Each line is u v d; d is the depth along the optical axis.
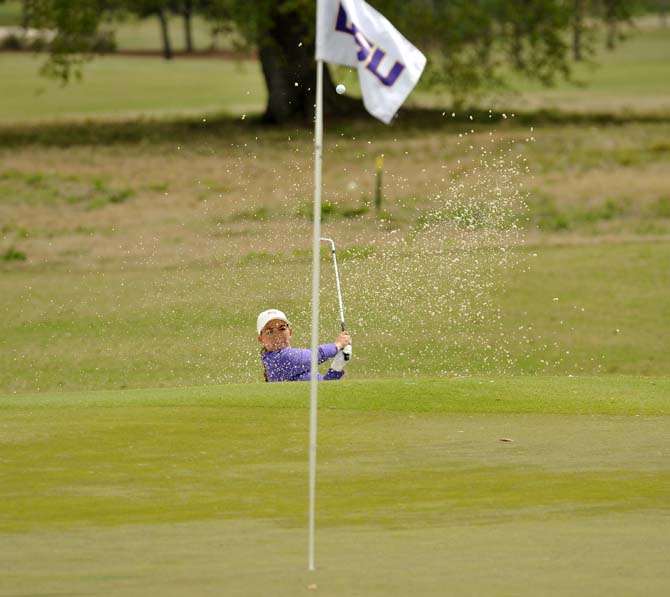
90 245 69.88
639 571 12.57
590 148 112.50
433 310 49.88
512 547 13.70
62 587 11.96
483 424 21.44
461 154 106.25
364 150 107.94
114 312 50.88
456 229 68.25
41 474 17.69
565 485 17.00
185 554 13.43
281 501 16.16
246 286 54.12
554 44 129.50
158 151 110.50
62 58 122.50
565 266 62.84
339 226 71.25
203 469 18.05
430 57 128.50
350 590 11.80
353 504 16.00
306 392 23.95
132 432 20.66
